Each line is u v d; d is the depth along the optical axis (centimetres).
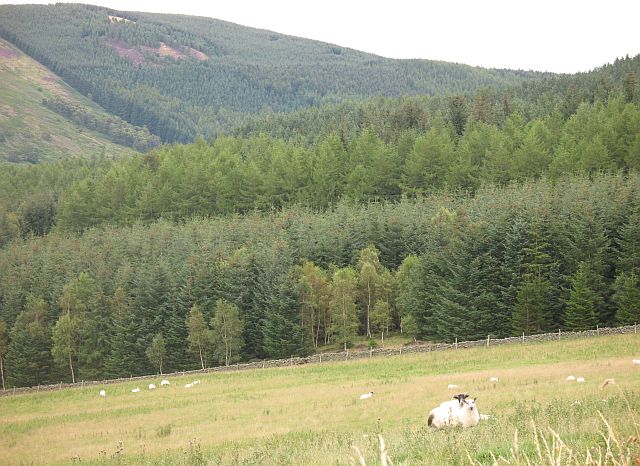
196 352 9156
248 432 3594
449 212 10775
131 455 3284
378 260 10375
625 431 1393
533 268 8481
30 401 6762
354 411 3856
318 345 9719
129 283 11044
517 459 839
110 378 9712
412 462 1516
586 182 10538
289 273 9375
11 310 11425
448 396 3956
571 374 4272
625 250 8681
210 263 10425
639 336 6078
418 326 9081
